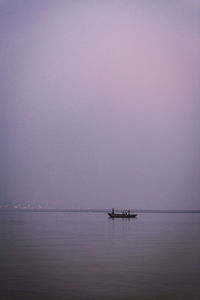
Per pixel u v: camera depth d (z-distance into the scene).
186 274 21.06
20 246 32.97
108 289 17.81
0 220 91.62
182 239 40.50
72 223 78.19
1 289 17.78
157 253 28.84
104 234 46.97
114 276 20.45
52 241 37.38
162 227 64.25
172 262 24.88
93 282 19.08
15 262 24.70
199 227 64.38
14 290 17.61
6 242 36.28
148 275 20.77
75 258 26.33
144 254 28.33
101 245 33.94
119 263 24.34
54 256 27.22
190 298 16.56
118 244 34.94
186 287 18.28
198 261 25.31
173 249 31.47
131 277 20.20
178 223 81.50
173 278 20.08
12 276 20.38
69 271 21.69
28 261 25.06
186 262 24.92
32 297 16.53
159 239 40.28
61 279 19.70
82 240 38.69
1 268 22.61
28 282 19.06
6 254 28.17
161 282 19.17
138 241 37.91
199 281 19.45
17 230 54.03
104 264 23.94
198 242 37.25
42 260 25.47
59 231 52.38
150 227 64.00
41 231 52.16
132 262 24.75
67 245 33.78
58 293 17.14
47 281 19.27
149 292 17.38
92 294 17.00
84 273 21.17
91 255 27.64
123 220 99.12
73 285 18.50
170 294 17.12
